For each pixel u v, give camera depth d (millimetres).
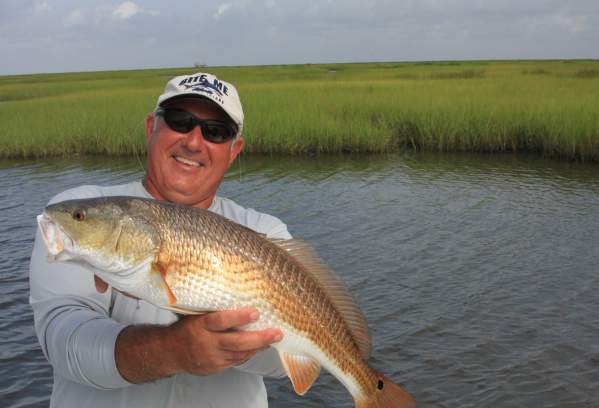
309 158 17812
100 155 19125
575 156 16500
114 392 2299
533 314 6664
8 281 7750
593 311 6703
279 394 5281
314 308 2277
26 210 11672
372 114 21281
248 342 1767
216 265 2078
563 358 5703
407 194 12727
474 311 6766
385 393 2504
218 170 2682
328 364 2338
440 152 18609
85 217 2006
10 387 5297
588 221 10312
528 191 12789
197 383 2385
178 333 1756
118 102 26531
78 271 2211
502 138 18438
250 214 2779
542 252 8734
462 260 8445
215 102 2549
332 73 64938
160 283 2014
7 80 81500
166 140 2584
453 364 5648
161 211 2068
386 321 6578
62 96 35812
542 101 20484
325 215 11000
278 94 27844
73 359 1969
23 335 6262
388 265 8305
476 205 11633
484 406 5004
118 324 2010
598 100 20312
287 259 2244
